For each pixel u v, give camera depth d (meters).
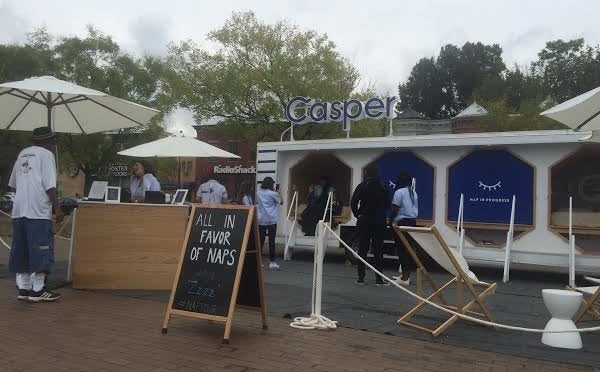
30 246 6.71
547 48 55.06
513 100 49.97
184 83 25.86
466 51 66.88
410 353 4.93
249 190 11.75
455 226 10.93
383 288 8.46
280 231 12.85
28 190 6.73
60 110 8.92
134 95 31.08
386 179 11.72
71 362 4.46
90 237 7.73
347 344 5.18
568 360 4.81
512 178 10.48
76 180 57.16
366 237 8.76
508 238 9.90
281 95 25.05
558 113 6.81
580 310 6.05
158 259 7.84
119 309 6.50
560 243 9.99
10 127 8.98
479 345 5.25
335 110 12.81
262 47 25.55
